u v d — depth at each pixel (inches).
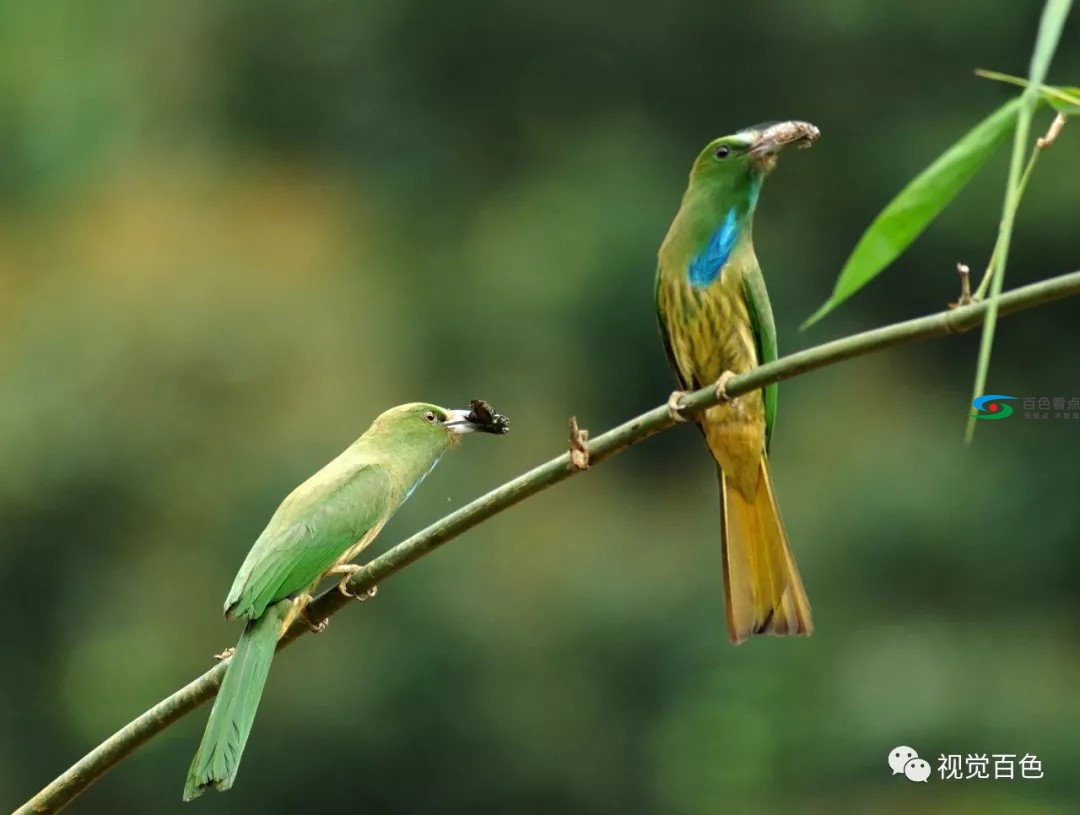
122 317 747.4
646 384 804.0
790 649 671.1
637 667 679.1
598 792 659.4
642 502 786.8
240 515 698.8
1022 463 720.3
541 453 771.4
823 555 704.4
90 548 708.7
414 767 647.1
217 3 937.5
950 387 798.5
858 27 844.0
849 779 629.3
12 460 706.8
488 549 702.5
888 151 850.1
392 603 658.8
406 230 885.2
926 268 802.2
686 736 652.1
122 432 715.4
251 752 636.1
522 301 794.8
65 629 703.7
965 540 700.7
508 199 866.8
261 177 914.1
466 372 789.9
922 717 629.3
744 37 871.1
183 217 876.0
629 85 897.5
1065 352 782.5
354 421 741.9
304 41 927.0
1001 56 845.2
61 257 855.7
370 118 914.7
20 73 943.7
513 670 660.7
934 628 674.2
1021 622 685.3
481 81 905.5
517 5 882.8
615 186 841.5
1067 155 756.6
